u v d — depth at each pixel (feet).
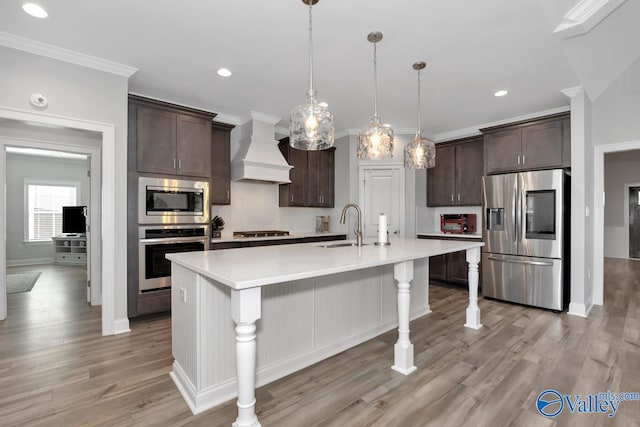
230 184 14.20
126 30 7.70
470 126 16.14
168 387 6.67
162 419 5.63
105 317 9.45
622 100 11.74
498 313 11.70
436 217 18.58
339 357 8.18
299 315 7.61
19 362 7.73
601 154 12.21
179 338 6.82
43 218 23.40
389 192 16.65
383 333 9.84
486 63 9.39
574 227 11.44
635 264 22.20
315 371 7.44
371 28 7.59
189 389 6.18
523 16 7.13
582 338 9.23
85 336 9.39
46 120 8.45
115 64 9.36
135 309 10.42
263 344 6.91
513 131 13.26
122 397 6.29
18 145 11.10
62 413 5.77
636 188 24.71
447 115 14.30
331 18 7.20
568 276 12.23
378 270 9.79
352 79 10.49
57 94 8.61
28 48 8.18
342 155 17.26
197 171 11.89
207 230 12.10
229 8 6.85
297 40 8.15
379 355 8.28
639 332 9.68
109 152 9.43
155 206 10.86
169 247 11.14
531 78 10.43
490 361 7.85
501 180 13.11
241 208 15.17
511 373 7.24
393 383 6.87
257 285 4.68
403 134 16.63
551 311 11.89
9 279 17.49
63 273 19.33
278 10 6.92
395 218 16.55
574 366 7.53
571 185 11.46
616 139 11.85
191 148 11.74
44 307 12.41
